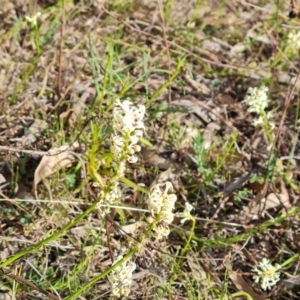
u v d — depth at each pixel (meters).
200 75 0.74
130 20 0.78
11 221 0.55
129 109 0.40
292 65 0.72
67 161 0.58
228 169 0.63
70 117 0.63
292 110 0.71
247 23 0.82
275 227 0.59
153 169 0.62
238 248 0.56
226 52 0.78
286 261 0.52
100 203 0.43
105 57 0.72
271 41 0.80
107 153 0.55
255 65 0.77
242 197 0.61
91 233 0.54
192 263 0.54
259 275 0.50
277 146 0.65
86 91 0.67
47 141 0.60
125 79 0.63
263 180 0.61
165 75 0.72
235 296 0.53
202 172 0.60
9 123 0.63
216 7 0.83
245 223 0.59
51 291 0.50
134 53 0.73
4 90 0.65
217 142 0.66
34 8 0.72
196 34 0.78
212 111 0.68
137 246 0.41
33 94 0.66
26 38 0.72
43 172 0.56
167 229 0.40
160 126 0.66
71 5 0.76
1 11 0.74
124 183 0.59
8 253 0.52
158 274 0.52
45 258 0.51
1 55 0.69
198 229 0.57
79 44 0.71
